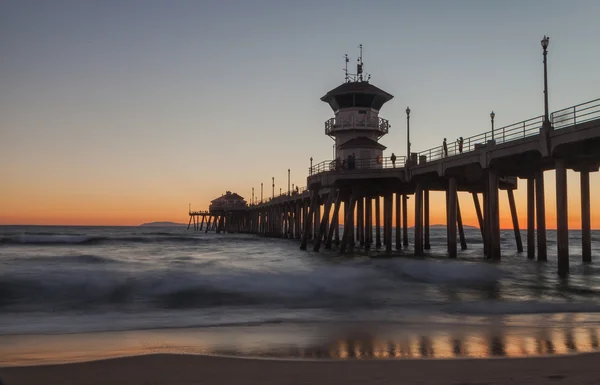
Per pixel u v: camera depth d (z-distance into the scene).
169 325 13.18
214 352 9.82
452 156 30.44
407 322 13.38
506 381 7.39
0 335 11.77
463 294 19.53
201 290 19.70
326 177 39.41
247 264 29.50
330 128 49.09
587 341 10.56
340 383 7.42
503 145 25.97
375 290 20.45
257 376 7.88
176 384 7.54
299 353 9.66
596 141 21.64
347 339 11.01
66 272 23.25
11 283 20.23
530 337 11.06
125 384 7.57
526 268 27.97
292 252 44.56
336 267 27.31
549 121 22.95
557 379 7.45
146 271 24.14
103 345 10.60
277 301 17.77
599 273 26.17
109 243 65.38
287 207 78.69
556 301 17.44
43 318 14.43
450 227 32.19
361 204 49.34
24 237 72.50
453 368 8.18
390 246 44.06
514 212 44.38
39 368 8.45
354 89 47.34
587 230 29.52
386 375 7.85
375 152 44.97
